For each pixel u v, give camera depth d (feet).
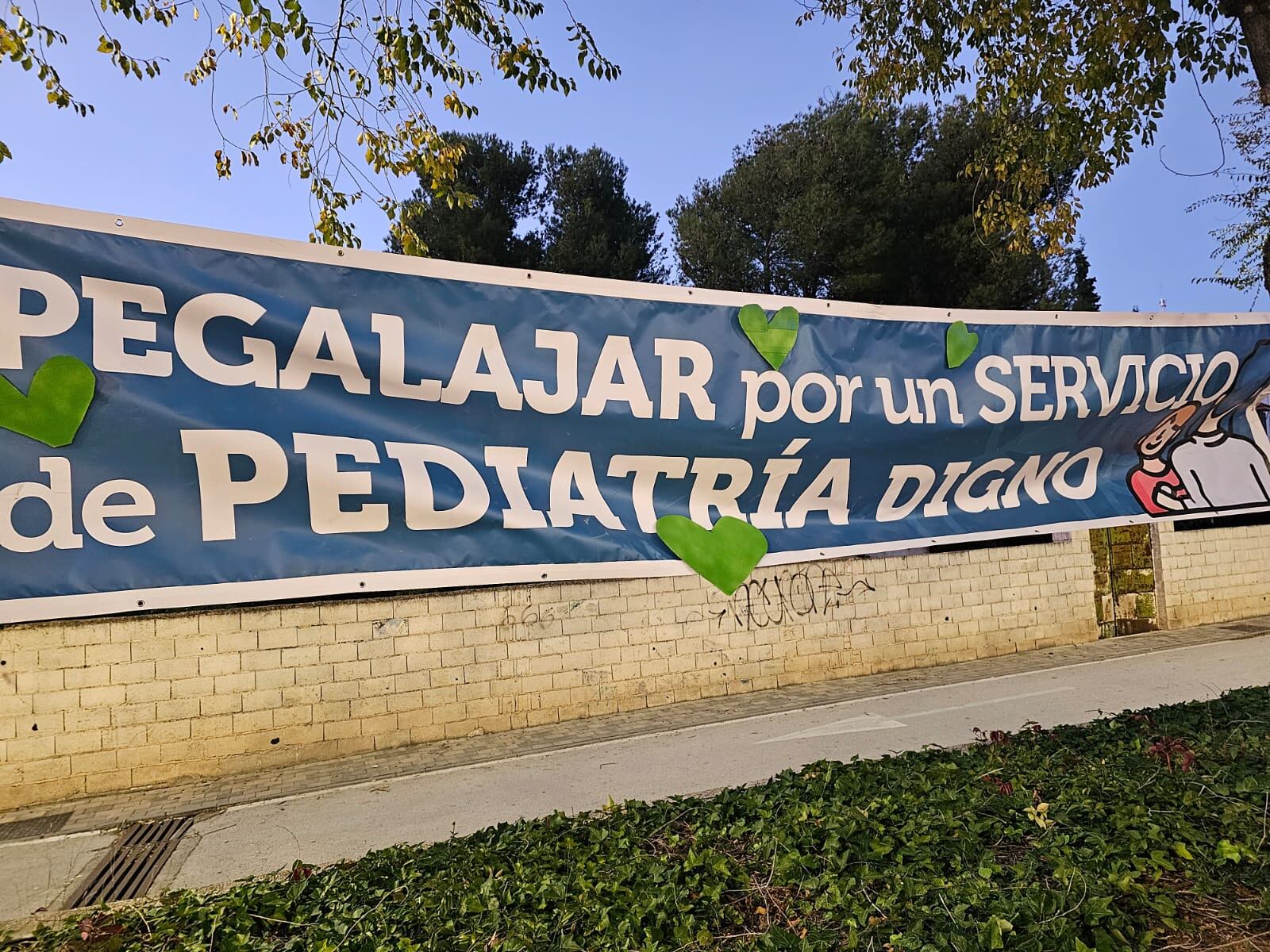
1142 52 26.22
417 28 24.03
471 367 18.25
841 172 74.33
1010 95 28.71
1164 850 12.26
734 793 16.12
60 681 20.84
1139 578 37.35
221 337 16.25
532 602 26.07
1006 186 32.30
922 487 22.62
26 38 22.11
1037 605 34.40
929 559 32.48
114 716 21.22
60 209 15.12
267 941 11.67
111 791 21.07
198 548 15.89
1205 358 25.09
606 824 14.90
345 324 17.22
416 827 17.76
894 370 22.24
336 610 23.58
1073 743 17.53
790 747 22.04
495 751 23.29
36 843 17.92
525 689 25.82
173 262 15.92
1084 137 28.40
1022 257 70.08
